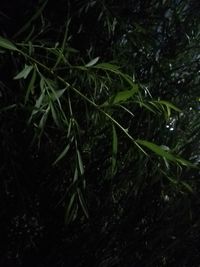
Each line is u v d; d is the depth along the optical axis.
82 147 2.27
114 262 2.68
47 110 1.59
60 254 2.57
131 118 2.43
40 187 2.36
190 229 2.80
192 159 2.72
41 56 1.84
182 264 2.88
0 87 1.96
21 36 2.11
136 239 2.72
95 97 1.92
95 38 2.40
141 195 2.69
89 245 2.61
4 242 2.40
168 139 2.63
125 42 2.56
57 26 2.27
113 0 2.45
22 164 2.27
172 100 2.71
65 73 1.96
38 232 2.53
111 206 2.59
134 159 2.37
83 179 1.76
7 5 2.13
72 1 2.27
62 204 2.42
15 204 2.29
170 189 2.69
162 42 2.80
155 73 2.67
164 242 2.78
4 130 2.03
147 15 2.55
